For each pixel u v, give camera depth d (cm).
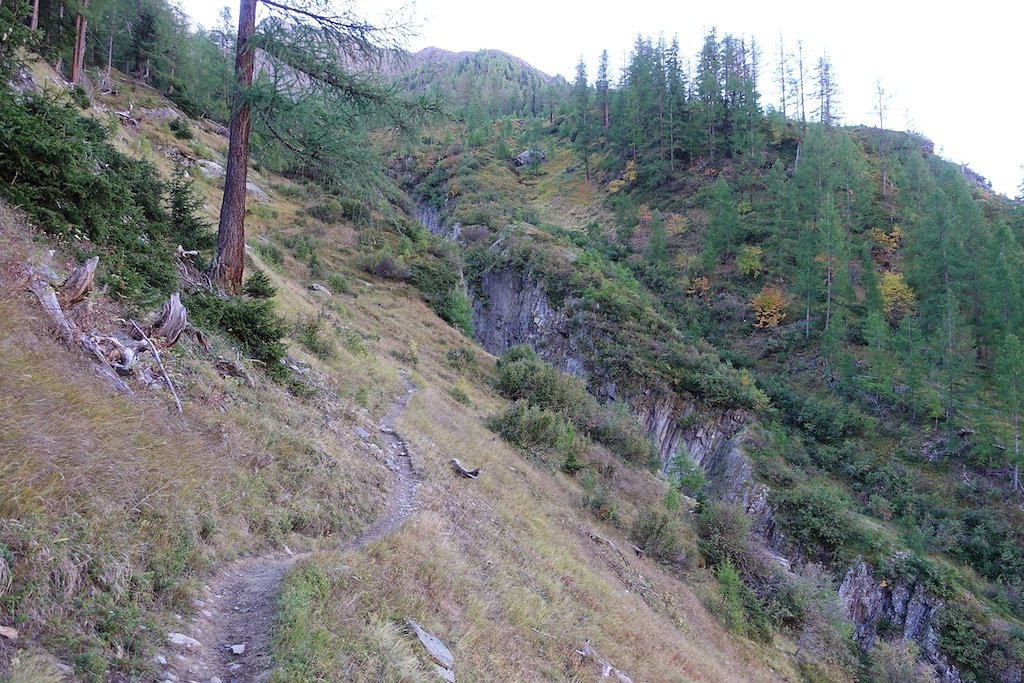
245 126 1284
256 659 399
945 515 3453
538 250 5581
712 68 9019
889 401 4416
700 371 4434
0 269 613
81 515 404
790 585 2255
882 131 8850
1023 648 2633
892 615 2847
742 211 6925
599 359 4581
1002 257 4709
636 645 1044
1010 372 3819
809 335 5244
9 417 414
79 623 341
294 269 3119
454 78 18650
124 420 532
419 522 824
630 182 8381
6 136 791
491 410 2441
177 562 451
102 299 769
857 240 6219
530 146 10762
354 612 507
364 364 1789
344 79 1295
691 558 2058
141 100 4453
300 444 808
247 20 1245
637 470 2692
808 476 3747
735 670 1509
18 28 918
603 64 10162
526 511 1369
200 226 1417
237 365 916
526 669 652
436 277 4066
